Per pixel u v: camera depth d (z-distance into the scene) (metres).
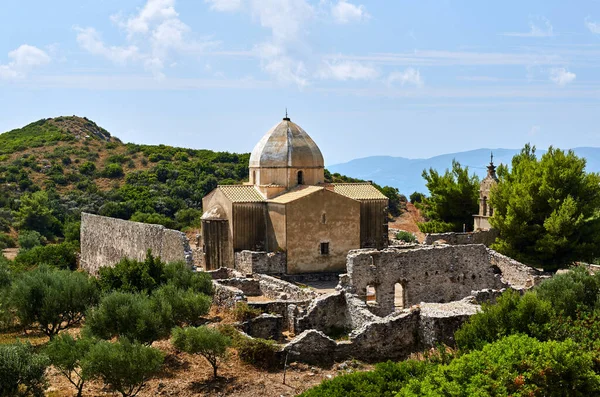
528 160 58.97
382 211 60.41
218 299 38.53
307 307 35.75
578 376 19.88
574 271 33.88
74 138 150.88
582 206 51.03
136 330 28.47
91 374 23.33
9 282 40.69
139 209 103.12
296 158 58.28
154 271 39.75
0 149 144.25
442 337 29.48
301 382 26.39
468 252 43.53
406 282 41.34
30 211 99.38
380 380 21.70
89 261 76.81
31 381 22.70
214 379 26.47
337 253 55.50
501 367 20.06
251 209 56.12
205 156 139.62
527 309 25.38
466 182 67.12
